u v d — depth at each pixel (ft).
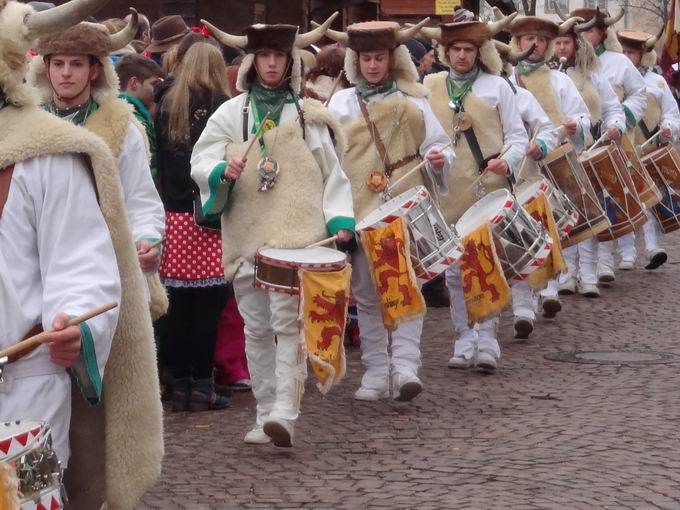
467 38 43.29
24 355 18.86
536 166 48.62
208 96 36.60
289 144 33.04
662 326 51.85
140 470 20.22
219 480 30.14
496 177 43.70
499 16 53.83
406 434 34.60
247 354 33.73
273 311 32.19
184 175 36.45
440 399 39.01
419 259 37.04
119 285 19.22
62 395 19.15
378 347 38.88
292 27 33.06
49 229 19.02
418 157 39.42
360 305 38.63
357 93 39.37
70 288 18.76
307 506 27.99
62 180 19.08
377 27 38.45
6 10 19.12
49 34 19.21
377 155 38.96
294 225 32.76
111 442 20.08
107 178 19.33
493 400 38.78
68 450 19.54
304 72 43.78
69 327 18.16
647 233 67.51
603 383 41.04
